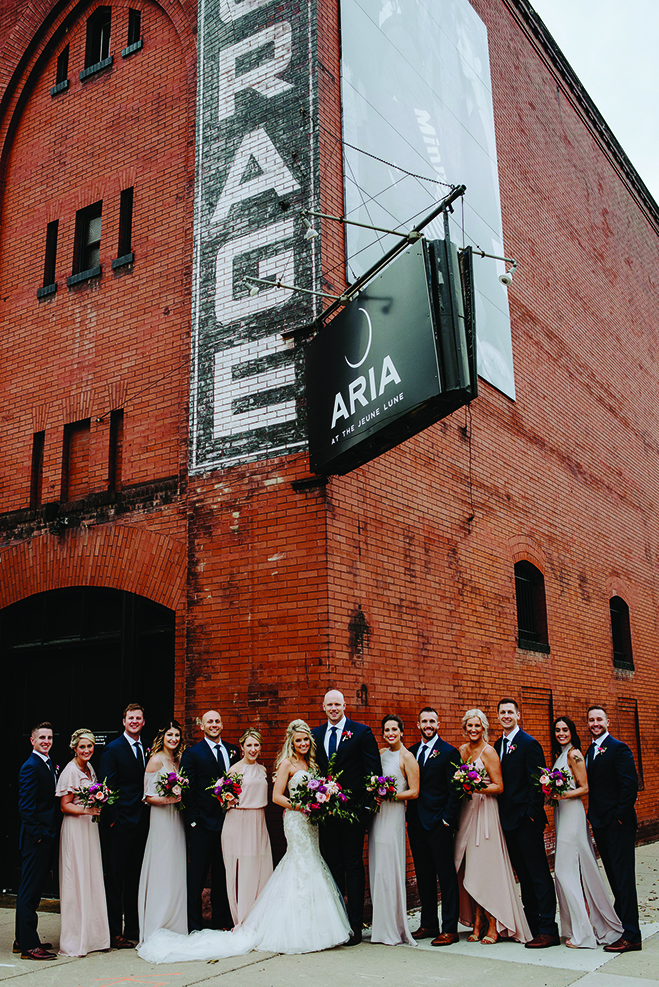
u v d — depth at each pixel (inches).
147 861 281.0
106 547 391.5
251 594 335.3
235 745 313.4
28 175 486.3
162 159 423.5
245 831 281.1
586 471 602.2
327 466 313.7
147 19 451.5
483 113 525.0
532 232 577.6
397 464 374.6
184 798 286.5
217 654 338.6
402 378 269.9
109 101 457.1
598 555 598.9
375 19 417.7
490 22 561.3
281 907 264.1
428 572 383.9
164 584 366.6
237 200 382.9
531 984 221.9
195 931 274.7
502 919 266.5
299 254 354.0
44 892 381.7
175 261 404.2
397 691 345.4
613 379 690.8
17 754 410.0
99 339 426.3
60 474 423.8
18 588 422.6
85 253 455.2
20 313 466.3
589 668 550.6
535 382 541.6
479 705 407.2
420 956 252.8
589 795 276.2
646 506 720.3
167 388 391.5
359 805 275.4
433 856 273.4
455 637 396.5
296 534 327.9
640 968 238.2
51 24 498.3
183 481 372.5
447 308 263.0
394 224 400.8
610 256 737.0
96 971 245.1
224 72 403.2
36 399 446.0
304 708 309.7
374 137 397.7
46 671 410.9
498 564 451.8
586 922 264.8
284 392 346.9
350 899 271.9
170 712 361.4
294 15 380.5
